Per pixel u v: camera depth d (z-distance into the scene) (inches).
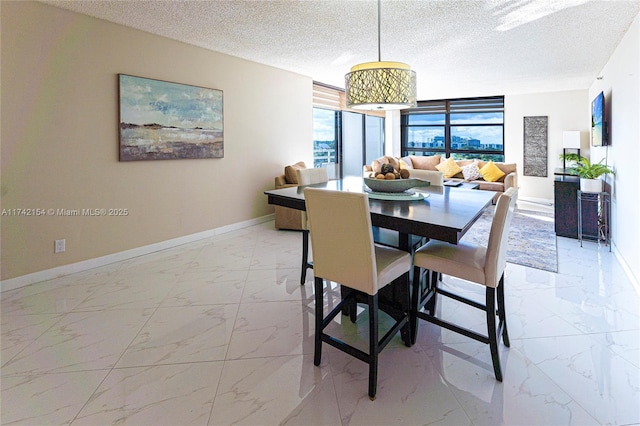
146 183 154.6
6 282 116.6
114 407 63.7
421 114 368.5
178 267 137.9
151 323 94.0
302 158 240.7
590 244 166.4
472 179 295.0
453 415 61.7
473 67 207.6
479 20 133.5
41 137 122.3
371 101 101.7
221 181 187.8
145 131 151.2
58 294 113.0
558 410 62.5
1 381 70.6
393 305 85.4
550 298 107.4
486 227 203.2
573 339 84.8
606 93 189.0
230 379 71.5
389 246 92.9
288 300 108.0
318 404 64.7
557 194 178.9
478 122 339.3
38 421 60.4
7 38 113.0
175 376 72.4
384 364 76.6
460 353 80.6
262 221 214.4
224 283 121.6
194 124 170.4
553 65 201.8
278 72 216.8
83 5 122.4
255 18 133.6
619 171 147.9
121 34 140.9
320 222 71.6
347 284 70.2
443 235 66.3
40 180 123.0
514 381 70.4
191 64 167.6
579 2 115.9
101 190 139.3
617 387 68.1
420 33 148.0
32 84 119.2
